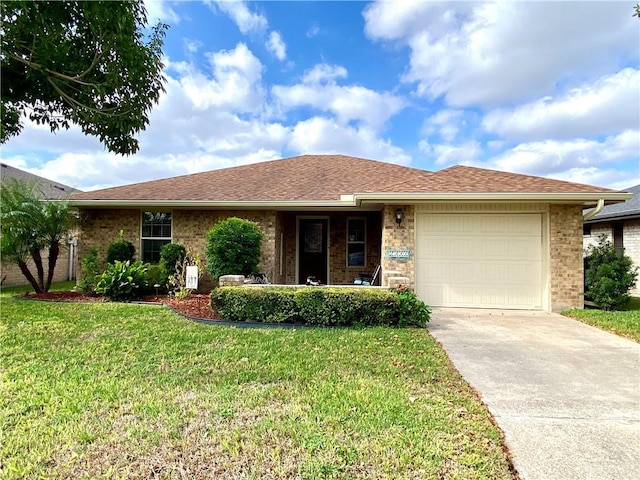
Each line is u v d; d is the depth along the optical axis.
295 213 12.98
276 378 4.24
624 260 9.10
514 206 8.95
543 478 2.55
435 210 9.17
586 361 5.07
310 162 15.12
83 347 5.37
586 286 9.25
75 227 11.41
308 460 2.68
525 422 3.34
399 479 2.49
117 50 4.91
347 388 3.96
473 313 8.48
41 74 4.90
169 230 11.54
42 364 4.64
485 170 10.18
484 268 9.07
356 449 2.80
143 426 3.15
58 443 2.89
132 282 9.56
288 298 7.03
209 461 2.68
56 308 8.24
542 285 8.87
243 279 8.59
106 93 5.27
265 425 3.15
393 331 6.48
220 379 4.20
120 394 3.77
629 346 5.80
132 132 5.78
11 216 9.79
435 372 4.51
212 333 6.20
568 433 3.15
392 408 3.48
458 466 2.64
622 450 2.90
